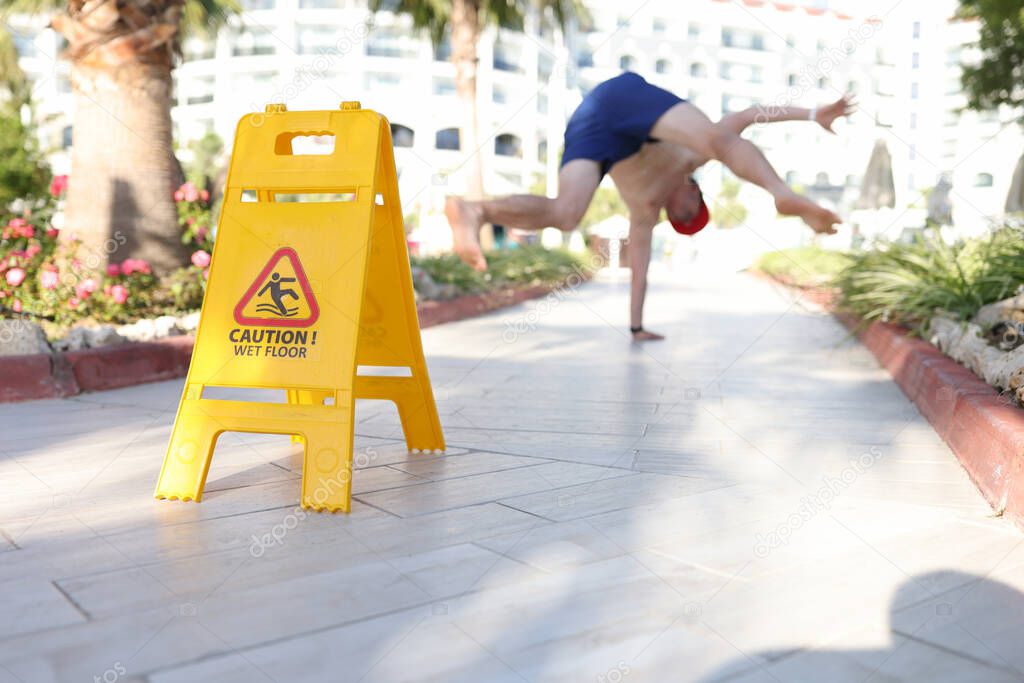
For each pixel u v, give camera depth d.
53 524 1.79
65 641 1.22
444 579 1.47
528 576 1.49
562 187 2.91
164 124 5.27
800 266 10.60
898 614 1.33
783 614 1.33
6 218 5.07
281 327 2.05
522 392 3.71
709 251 21.42
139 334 4.60
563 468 2.32
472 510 1.90
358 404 3.49
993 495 1.97
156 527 1.78
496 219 2.54
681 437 2.76
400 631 1.26
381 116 2.12
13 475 2.24
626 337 6.00
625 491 2.08
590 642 1.23
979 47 8.90
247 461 2.38
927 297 4.54
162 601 1.37
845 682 1.12
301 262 2.07
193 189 5.30
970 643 1.24
